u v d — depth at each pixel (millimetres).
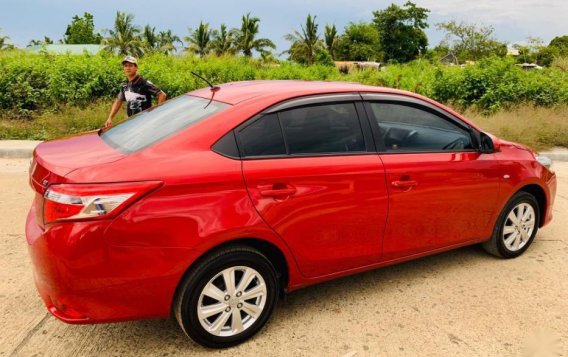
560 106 12234
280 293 3148
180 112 3066
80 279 2311
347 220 3016
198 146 2611
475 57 41219
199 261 2574
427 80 15188
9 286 3479
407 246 3395
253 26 52500
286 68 22422
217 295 2670
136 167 2424
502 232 4023
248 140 2736
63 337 2881
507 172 3834
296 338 2934
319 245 2957
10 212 5102
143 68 12680
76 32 85812
